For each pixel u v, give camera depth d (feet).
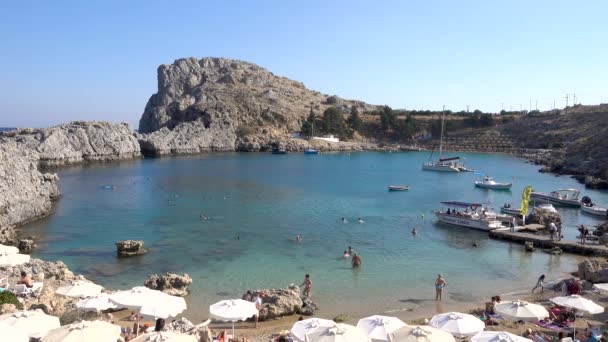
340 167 530.68
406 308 117.70
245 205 271.90
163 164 539.29
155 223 218.79
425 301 122.93
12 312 81.76
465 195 329.11
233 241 186.19
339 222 226.99
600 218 249.96
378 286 134.62
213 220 227.20
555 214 218.59
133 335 84.94
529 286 136.36
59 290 97.55
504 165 574.97
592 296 116.26
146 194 308.19
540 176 457.68
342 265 155.43
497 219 223.10
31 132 541.34
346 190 342.03
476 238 196.95
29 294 106.52
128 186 346.74
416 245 184.03
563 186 383.04
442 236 199.93
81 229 205.16
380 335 78.28
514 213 245.86
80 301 92.89
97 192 315.37
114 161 574.56
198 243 182.09
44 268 127.65
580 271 136.15
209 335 82.84
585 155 512.22
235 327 103.60
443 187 371.35
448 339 71.56
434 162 556.92
